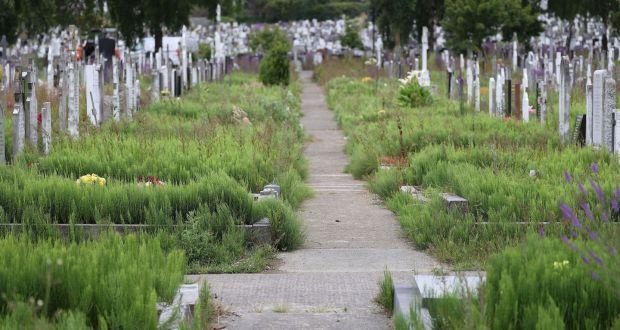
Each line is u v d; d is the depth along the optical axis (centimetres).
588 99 1855
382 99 3294
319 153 2469
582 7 5753
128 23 5681
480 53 4872
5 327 590
